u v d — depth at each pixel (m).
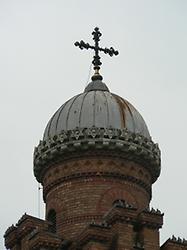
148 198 62.38
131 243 55.25
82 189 60.78
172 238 56.88
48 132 62.69
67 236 59.62
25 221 58.50
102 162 61.16
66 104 63.44
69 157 61.66
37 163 62.78
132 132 61.53
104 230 55.44
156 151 62.41
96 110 62.06
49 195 62.38
